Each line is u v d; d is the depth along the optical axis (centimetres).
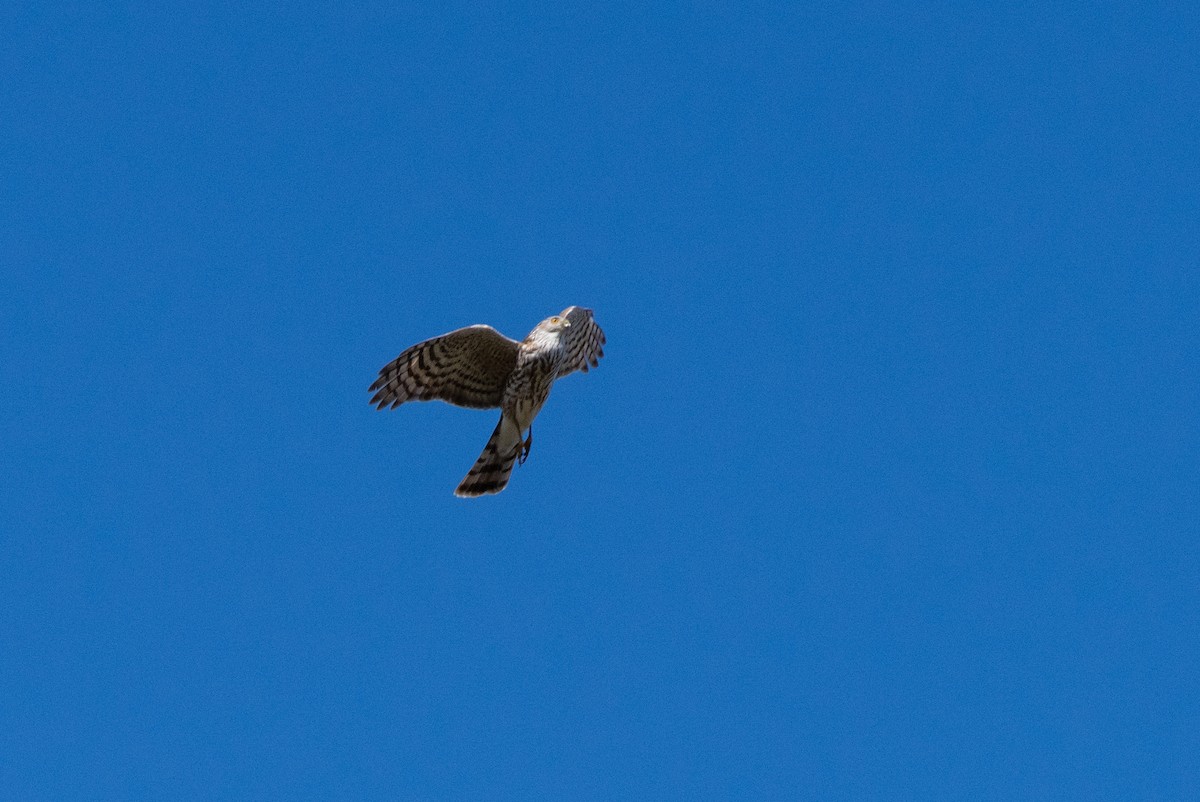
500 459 1627
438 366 1546
